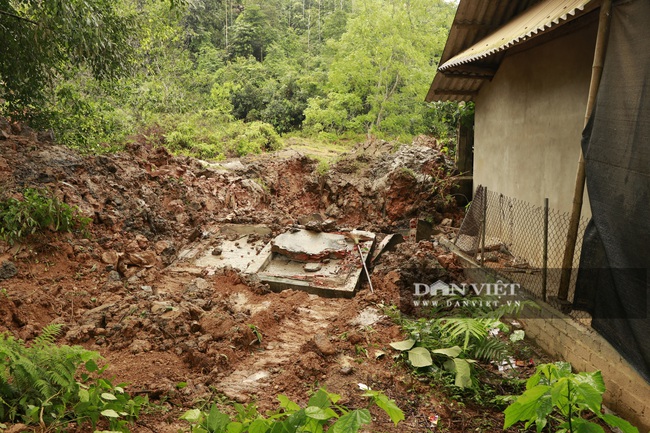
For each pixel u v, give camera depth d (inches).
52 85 446.9
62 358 147.3
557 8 250.2
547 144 305.0
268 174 623.2
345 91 1254.9
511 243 349.4
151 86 974.4
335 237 375.6
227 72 1642.5
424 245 357.7
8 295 223.0
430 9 1295.5
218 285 300.4
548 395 101.7
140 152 474.3
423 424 179.5
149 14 671.1
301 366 209.2
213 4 2121.1
